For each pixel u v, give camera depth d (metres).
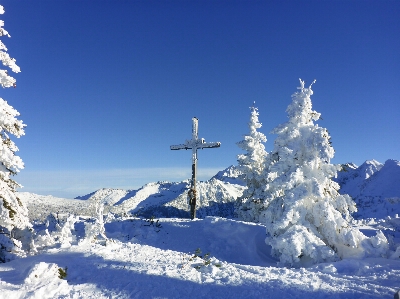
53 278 8.84
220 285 8.58
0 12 13.08
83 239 13.84
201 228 20.69
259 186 30.84
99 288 8.34
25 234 13.77
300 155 16.50
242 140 31.94
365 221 25.05
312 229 15.84
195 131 25.89
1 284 8.34
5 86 13.12
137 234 19.55
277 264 15.30
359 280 9.52
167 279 8.93
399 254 12.98
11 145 13.84
